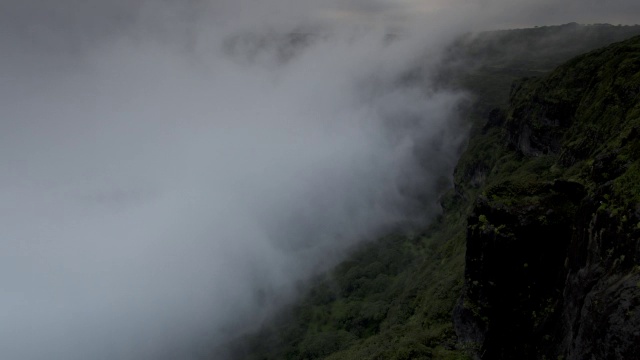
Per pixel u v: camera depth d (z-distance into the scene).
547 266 18.12
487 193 21.17
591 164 18.50
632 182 13.43
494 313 19.92
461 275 35.75
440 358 23.42
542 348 17.08
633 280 11.48
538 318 17.98
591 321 12.55
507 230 19.12
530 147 65.75
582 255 14.93
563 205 18.44
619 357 11.05
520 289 19.00
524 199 19.59
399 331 36.88
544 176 44.66
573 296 14.97
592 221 14.57
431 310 34.03
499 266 19.56
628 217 12.66
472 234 21.31
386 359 26.70
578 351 13.23
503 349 19.48
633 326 10.77
